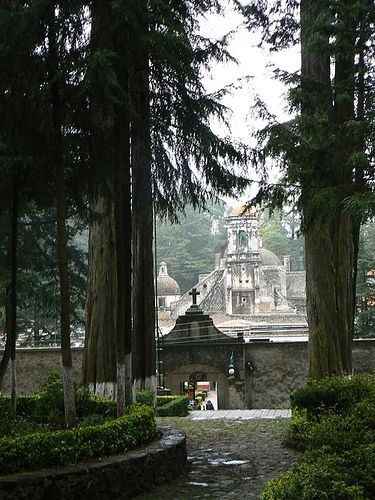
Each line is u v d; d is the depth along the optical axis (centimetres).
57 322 2908
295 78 1179
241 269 6538
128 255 1036
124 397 995
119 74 941
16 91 899
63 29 867
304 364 2297
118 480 792
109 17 880
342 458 634
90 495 753
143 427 927
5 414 1055
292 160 1097
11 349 1077
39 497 705
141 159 1303
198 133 1226
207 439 1240
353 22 1072
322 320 1389
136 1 857
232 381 2345
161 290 6794
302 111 1157
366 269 3170
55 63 881
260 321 5647
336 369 1372
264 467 970
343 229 1410
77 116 929
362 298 3173
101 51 838
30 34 838
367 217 943
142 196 1355
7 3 863
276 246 8244
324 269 1398
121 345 995
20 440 748
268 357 2333
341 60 1136
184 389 2473
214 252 7594
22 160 976
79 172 1017
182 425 1447
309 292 1412
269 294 6606
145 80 1055
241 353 2366
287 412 1731
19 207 1199
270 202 1212
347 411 1029
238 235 6662
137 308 1623
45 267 2184
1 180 1048
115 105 934
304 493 538
